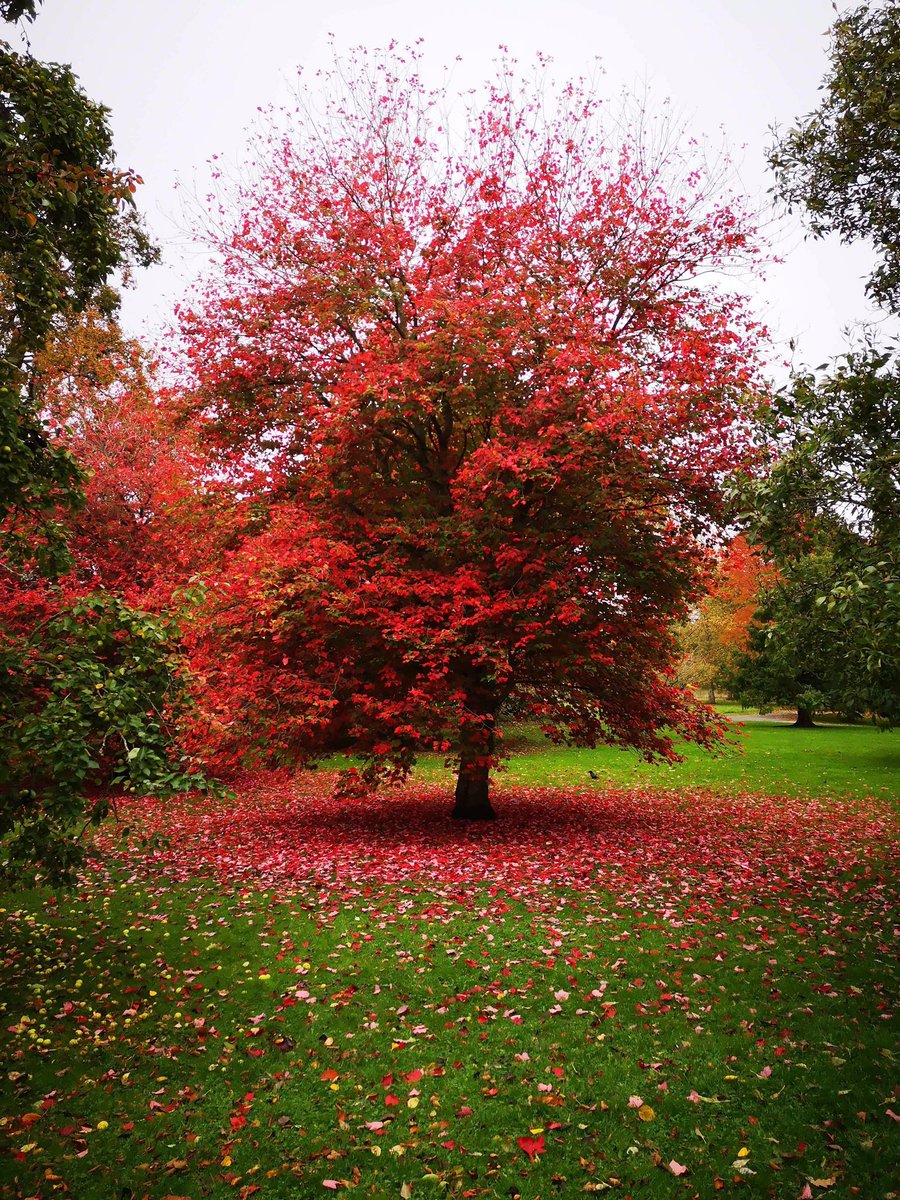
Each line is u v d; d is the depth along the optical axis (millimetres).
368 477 13523
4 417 5832
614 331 12898
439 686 11688
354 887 9641
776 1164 3961
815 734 32500
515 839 12336
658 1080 4867
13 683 6000
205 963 7180
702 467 11477
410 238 13031
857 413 5727
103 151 7570
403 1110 4629
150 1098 4832
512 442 11570
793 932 7602
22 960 7289
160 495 15125
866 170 7707
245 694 11672
